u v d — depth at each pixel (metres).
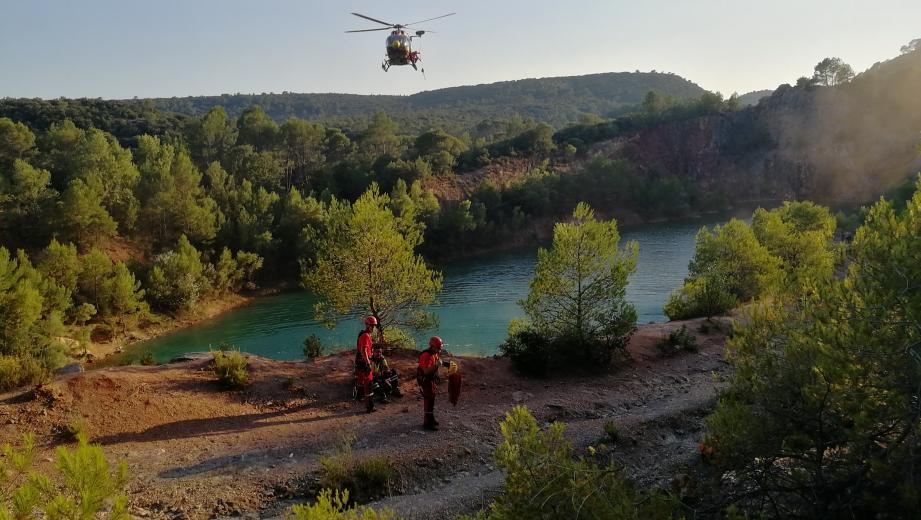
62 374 12.16
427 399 10.35
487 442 10.04
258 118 97.69
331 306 15.23
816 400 5.69
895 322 5.40
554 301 16.00
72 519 3.99
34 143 77.12
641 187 116.56
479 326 39.84
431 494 8.19
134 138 112.62
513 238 94.50
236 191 72.12
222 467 8.58
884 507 5.09
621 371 15.41
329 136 106.50
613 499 5.27
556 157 130.25
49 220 50.47
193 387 11.52
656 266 63.56
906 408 5.14
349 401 11.87
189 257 52.34
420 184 97.12
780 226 31.48
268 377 12.42
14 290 28.75
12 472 7.44
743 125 153.00
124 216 58.28
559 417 11.70
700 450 9.33
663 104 170.38
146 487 7.77
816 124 145.25
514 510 5.25
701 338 19.69
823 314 6.38
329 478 8.07
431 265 77.50
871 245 6.32
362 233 14.83
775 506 5.75
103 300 42.91
